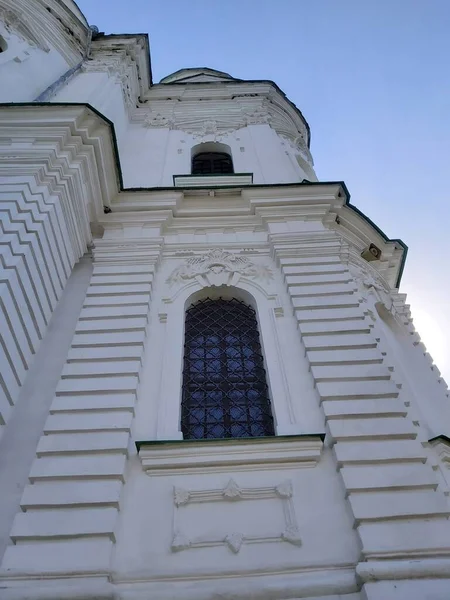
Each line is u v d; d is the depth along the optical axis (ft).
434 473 19.84
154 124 56.85
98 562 16.76
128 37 58.29
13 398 22.88
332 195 37.83
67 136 31.89
